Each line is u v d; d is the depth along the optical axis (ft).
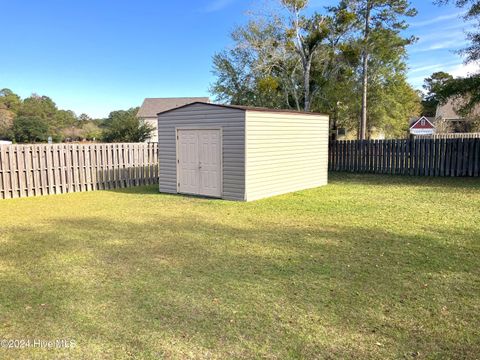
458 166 49.42
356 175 53.78
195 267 16.06
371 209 28.27
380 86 70.69
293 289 13.67
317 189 39.93
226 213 27.53
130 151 45.91
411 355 9.56
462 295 13.05
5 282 14.56
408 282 14.23
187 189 37.70
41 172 38.65
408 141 52.85
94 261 16.93
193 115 36.29
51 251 18.52
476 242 19.25
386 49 63.41
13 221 25.55
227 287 13.92
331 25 66.54
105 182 43.62
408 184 42.98
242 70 83.25
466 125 95.50
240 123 32.89
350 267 15.85
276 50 69.10
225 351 9.78
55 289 13.83
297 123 38.60
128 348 9.96
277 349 9.87
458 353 9.64
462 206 28.94
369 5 63.26
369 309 12.07
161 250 18.47
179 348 9.94
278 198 34.24
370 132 80.18
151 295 13.23
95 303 12.63
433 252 17.74
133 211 28.73
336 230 22.11
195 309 12.15
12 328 11.04
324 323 11.19
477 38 47.11
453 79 49.78
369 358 9.45
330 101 68.80
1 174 35.99
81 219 25.98
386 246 18.78
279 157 36.50
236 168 33.50
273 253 17.88
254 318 11.53
